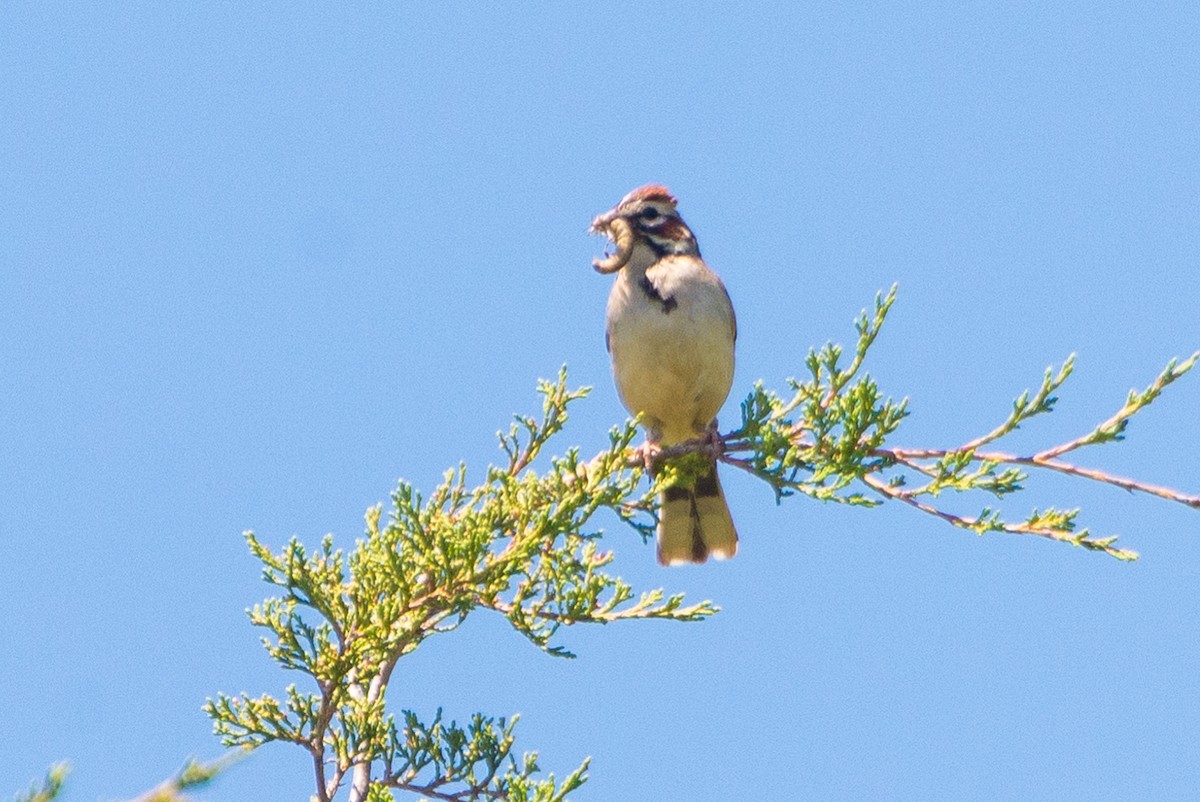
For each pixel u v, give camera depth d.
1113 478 10.64
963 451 10.98
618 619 11.31
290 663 10.95
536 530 10.88
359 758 11.05
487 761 11.46
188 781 5.84
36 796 5.68
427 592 10.87
